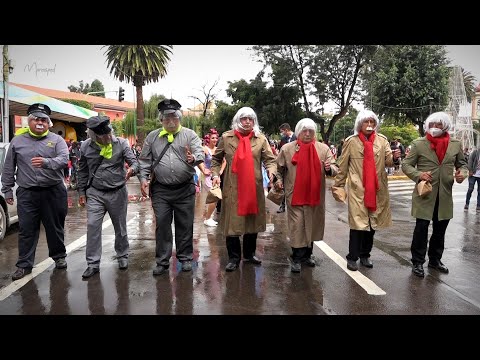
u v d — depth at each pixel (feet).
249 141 16.55
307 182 16.35
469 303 13.53
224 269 17.12
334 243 21.86
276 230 24.89
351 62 80.79
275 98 92.43
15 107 52.21
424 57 82.28
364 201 16.61
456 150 16.35
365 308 13.09
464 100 104.01
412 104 84.43
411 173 16.38
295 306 13.23
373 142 16.76
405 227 26.66
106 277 16.02
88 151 16.12
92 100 201.36
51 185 16.24
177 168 15.89
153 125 129.39
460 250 20.88
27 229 16.06
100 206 16.44
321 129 90.89
